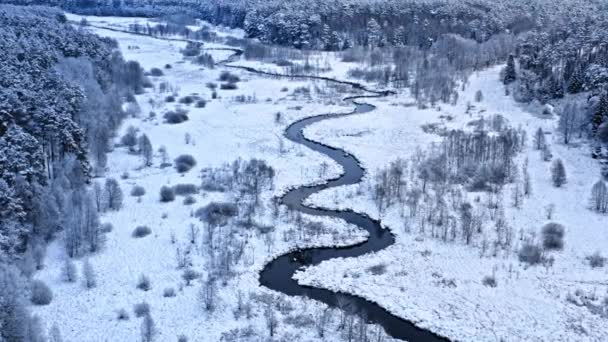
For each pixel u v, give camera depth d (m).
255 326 87.06
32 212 105.56
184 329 86.06
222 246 107.75
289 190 135.62
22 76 144.12
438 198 122.75
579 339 84.56
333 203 128.38
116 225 115.38
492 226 114.12
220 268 101.44
